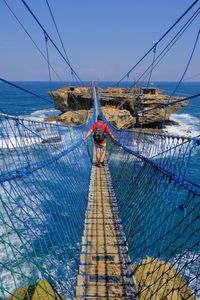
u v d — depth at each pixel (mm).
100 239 4891
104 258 4383
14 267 8211
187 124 45938
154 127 36344
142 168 5891
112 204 6387
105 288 3783
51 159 5883
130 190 6316
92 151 13289
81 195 7637
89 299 3629
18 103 80438
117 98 37312
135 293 3725
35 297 4598
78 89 45219
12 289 7535
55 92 43906
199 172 18750
